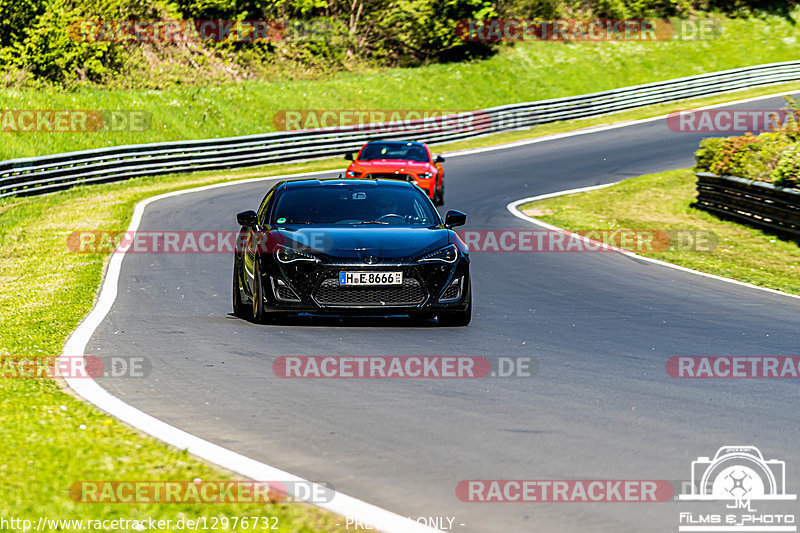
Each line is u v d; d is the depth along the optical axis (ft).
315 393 80.74
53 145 343.26
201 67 492.13
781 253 202.39
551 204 270.26
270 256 111.45
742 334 115.44
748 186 230.07
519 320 121.19
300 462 61.62
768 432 70.85
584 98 505.25
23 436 62.75
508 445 66.13
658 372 91.86
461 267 112.47
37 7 428.15
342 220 120.98
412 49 604.49
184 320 116.67
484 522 51.52
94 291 139.64
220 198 279.28
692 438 68.69
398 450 64.64
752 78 565.94
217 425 70.23
